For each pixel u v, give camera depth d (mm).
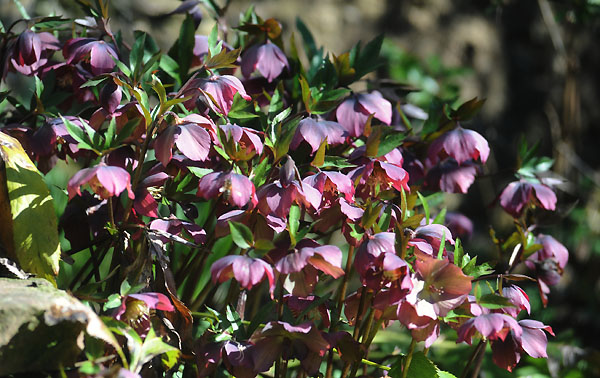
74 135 1955
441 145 2143
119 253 2049
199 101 2023
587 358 2438
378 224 2000
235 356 1979
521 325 2027
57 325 1954
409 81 3322
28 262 2025
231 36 3229
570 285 3324
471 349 2400
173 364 2002
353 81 2193
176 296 2014
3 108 2240
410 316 1959
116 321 1942
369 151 2039
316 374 2072
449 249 2104
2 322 1936
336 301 2170
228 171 1971
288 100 2217
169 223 2029
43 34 2186
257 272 1924
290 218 1970
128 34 3309
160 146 1976
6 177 2023
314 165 2008
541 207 2234
